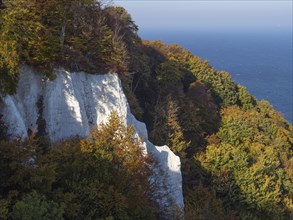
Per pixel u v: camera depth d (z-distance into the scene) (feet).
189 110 207.21
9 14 99.91
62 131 111.14
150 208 87.61
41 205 64.90
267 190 165.68
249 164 184.14
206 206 120.98
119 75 140.97
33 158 79.46
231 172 165.37
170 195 122.52
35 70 107.96
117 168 88.94
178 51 288.10
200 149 192.95
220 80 287.28
